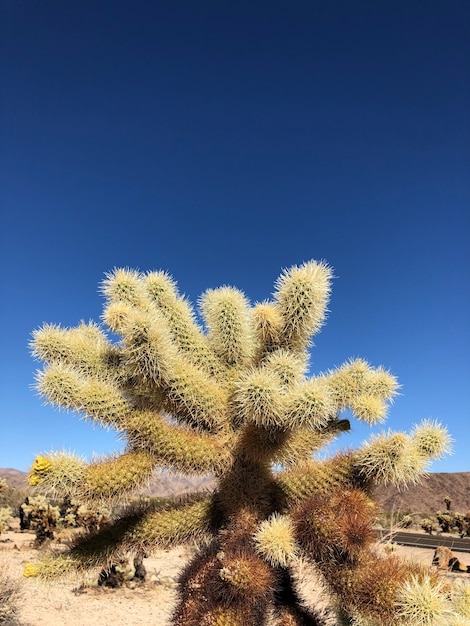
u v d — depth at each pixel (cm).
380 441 276
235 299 351
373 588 245
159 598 1133
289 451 310
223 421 310
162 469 297
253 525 280
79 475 273
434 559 1237
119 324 314
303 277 319
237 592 241
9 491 2917
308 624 283
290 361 306
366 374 339
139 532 300
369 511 267
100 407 290
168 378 291
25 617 938
